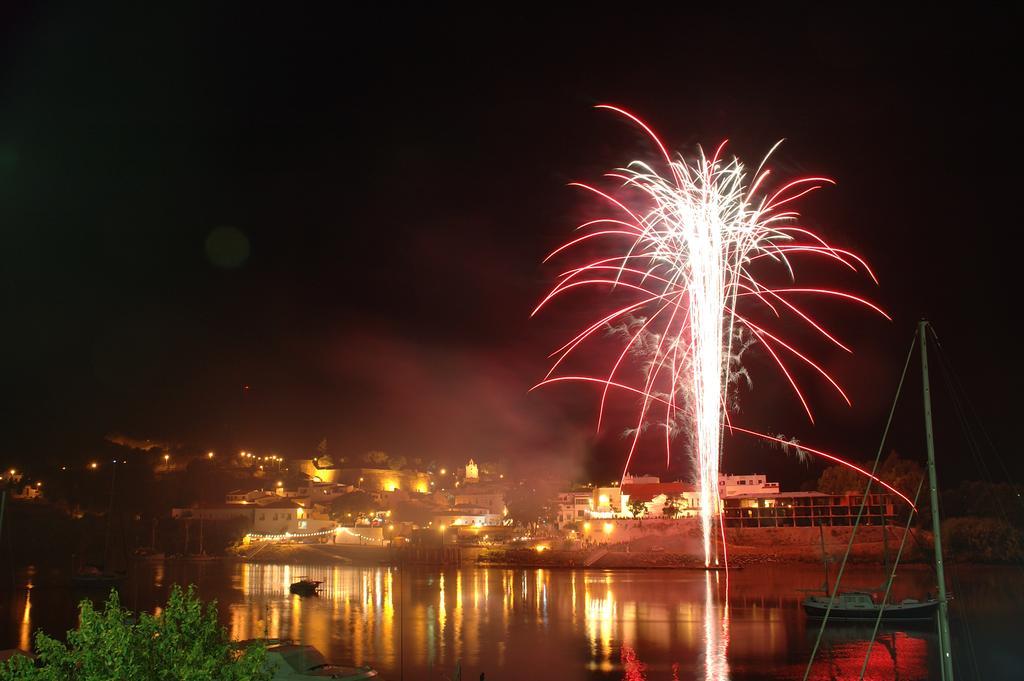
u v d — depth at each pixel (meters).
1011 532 137.62
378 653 60.31
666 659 57.94
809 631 69.44
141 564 155.88
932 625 72.06
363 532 185.12
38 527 161.50
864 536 145.62
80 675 16.39
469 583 115.38
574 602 91.25
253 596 98.25
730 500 161.12
